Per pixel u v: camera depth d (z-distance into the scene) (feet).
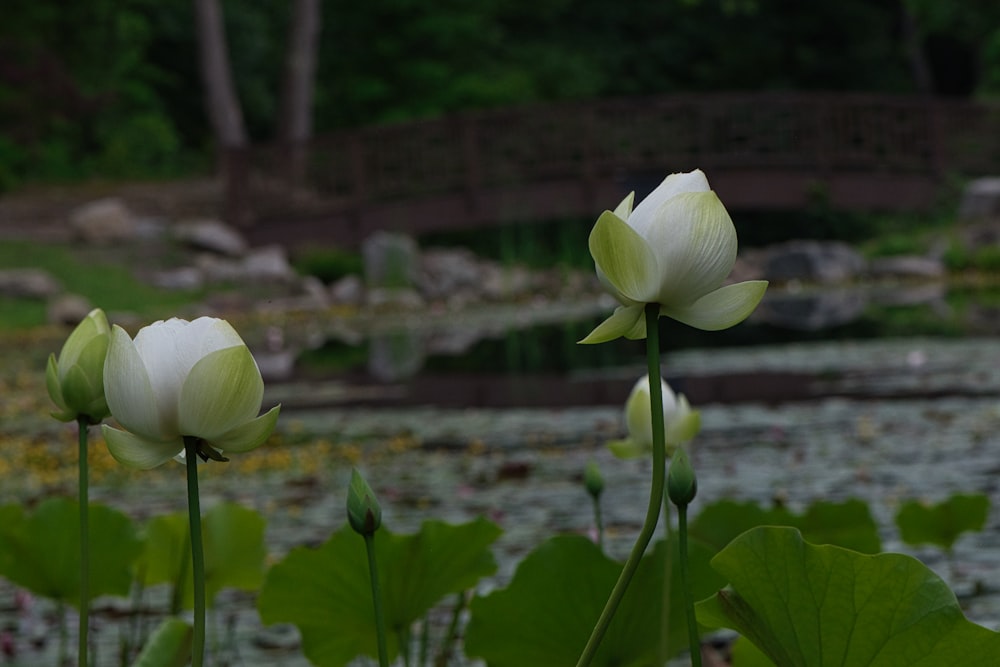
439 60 114.83
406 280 80.53
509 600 5.77
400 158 83.41
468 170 82.17
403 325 65.10
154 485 21.89
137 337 3.98
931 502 16.24
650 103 84.99
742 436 24.44
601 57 122.21
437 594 6.24
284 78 101.14
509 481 20.11
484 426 27.91
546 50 119.85
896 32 133.59
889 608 3.83
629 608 5.68
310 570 6.11
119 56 112.78
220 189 94.53
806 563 3.86
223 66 101.40
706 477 19.58
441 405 32.55
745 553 3.92
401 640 6.31
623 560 12.84
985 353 38.99
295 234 81.05
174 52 126.72
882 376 34.45
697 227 3.92
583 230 100.63
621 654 5.69
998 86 126.00
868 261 92.73
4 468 23.72
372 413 31.30
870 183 86.79
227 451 4.03
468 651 5.81
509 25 123.13
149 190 95.66
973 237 90.84
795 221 110.52
